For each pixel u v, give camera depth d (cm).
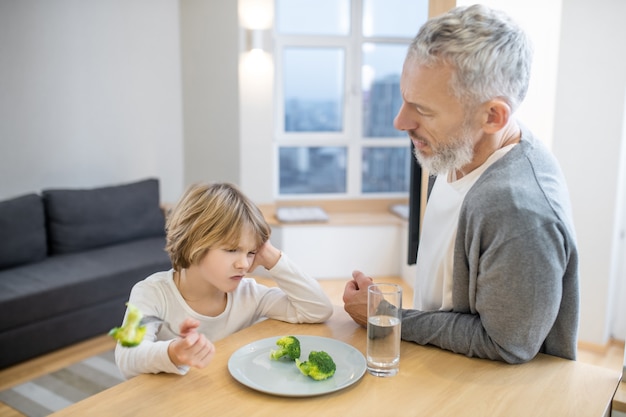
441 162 114
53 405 262
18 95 388
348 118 486
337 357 118
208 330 137
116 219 392
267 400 102
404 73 111
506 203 106
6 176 387
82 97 423
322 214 459
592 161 300
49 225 366
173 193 488
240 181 465
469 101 106
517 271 105
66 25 408
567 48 297
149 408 99
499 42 103
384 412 99
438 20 106
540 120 253
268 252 138
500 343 110
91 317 328
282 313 141
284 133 483
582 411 100
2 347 287
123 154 452
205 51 462
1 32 375
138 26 449
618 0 282
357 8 469
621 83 289
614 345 324
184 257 126
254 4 442
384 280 453
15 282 309
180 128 484
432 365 115
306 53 475
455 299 120
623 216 313
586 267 310
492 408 100
